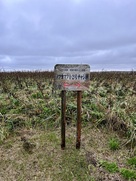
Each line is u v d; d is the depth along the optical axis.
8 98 5.82
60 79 3.56
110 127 4.38
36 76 11.45
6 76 11.27
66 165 3.35
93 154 3.58
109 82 8.80
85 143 3.91
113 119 4.47
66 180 3.09
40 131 4.36
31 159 3.52
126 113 4.64
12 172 3.28
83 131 4.31
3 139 4.11
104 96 6.14
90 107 5.11
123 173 3.11
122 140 4.00
